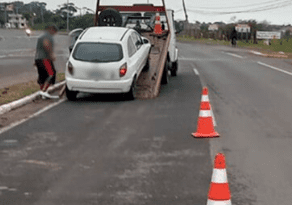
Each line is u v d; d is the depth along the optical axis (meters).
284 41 66.38
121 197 4.74
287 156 6.46
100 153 6.50
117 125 8.52
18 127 8.30
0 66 20.16
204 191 4.93
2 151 6.60
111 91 11.34
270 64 25.62
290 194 4.91
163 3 16.23
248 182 5.30
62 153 6.49
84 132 7.90
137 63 12.08
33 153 6.49
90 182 5.22
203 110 7.70
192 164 5.97
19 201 4.63
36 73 17.56
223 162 3.61
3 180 5.29
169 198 4.71
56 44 11.69
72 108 10.46
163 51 14.26
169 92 13.35
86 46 11.54
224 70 21.17
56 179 5.32
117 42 11.59
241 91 13.78
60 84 14.15
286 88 14.65
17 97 11.30
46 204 4.55
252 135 7.81
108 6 17.08
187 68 21.98
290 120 9.20
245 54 35.66
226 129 8.29
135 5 17.17
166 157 6.30
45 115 9.54
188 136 7.64
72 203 4.58
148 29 16.92
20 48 34.69
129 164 5.95
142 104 11.06
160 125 8.54
